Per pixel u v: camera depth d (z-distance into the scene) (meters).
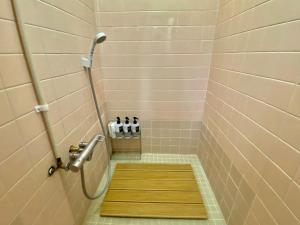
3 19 0.55
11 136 0.58
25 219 0.65
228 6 1.20
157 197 1.36
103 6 1.38
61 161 0.86
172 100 1.69
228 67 1.18
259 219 0.81
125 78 1.62
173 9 1.38
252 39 0.90
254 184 0.86
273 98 0.74
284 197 0.66
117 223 1.18
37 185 0.71
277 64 0.72
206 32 1.44
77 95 1.09
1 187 0.55
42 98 0.71
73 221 1.04
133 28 1.45
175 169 1.69
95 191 1.40
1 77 0.55
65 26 0.94
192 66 1.56
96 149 1.42
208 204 1.32
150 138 1.88
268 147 0.76
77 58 1.09
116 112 1.76
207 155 1.59
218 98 1.35
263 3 0.81
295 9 0.63
